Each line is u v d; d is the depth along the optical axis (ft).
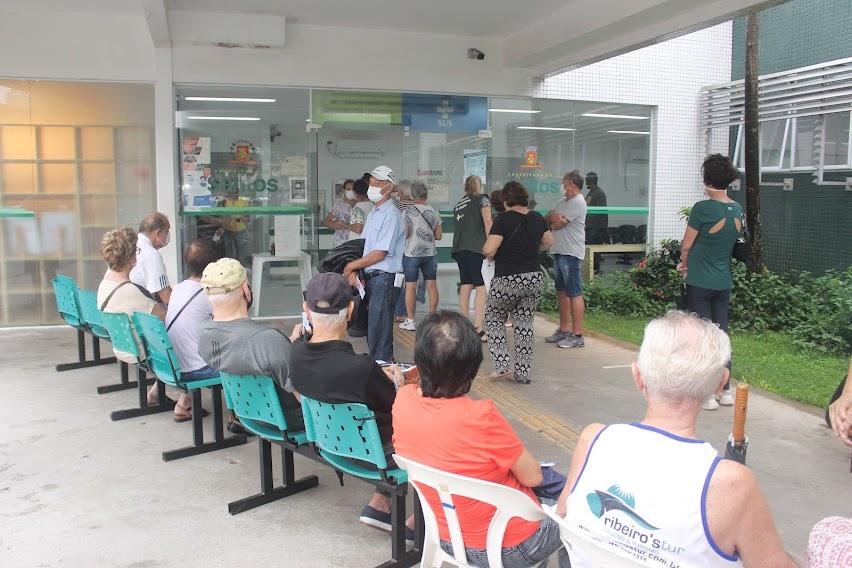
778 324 26.96
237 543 10.96
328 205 32.35
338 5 24.36
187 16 25.17
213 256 15.08
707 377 5.91
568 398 18.22
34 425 16.07
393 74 28.35
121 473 13.52
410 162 30.37
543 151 31.12
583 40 24.59
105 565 10.30
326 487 13.03
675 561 5.64
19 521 11.59
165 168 26.63
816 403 17.43
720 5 19.99
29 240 26.61
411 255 26.02
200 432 14.53
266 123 27.61
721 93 32.35
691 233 17.10
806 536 11.17
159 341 14.25
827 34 29.37
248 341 11.07
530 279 18.74
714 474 5.58
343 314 10.30
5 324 26.68
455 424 7.59
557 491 8.44
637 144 32.86
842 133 28.86
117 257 16.35
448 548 7.90
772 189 32.35
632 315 29.22
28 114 25.96
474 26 27.40
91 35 25.59
